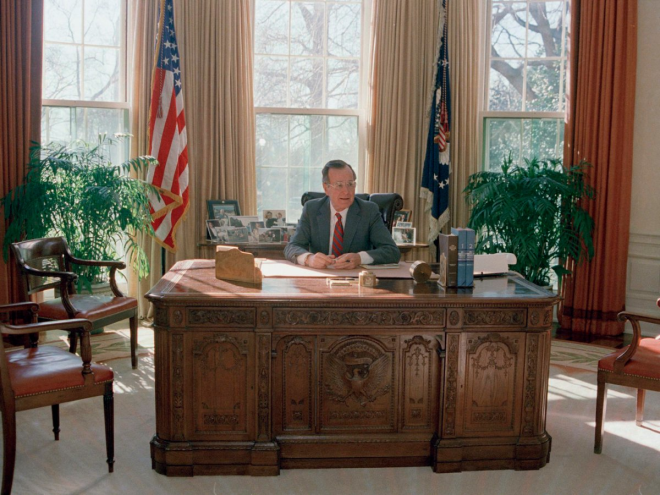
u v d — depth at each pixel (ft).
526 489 8.93
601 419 10.03
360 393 9.40
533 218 16.72
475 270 10.79
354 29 18.99
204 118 17.70
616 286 17.54
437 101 17.94
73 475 9.15
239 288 9.51
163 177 16.67
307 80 18.98
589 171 17.58
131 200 15.69
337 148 19.20
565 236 17.04
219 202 17.74
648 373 9.61
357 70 19.08
